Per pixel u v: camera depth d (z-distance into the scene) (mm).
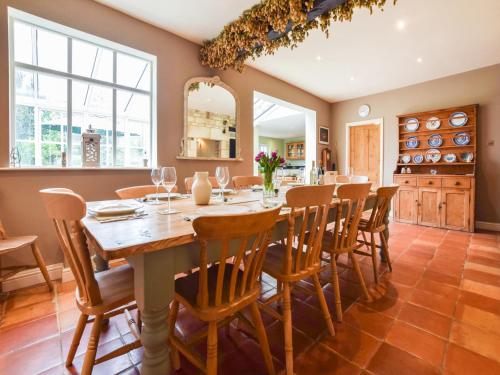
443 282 2129
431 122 4449
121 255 758
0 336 1460
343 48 3365
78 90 2600
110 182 2561
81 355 1311
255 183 3033
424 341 1409
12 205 2059
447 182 3939
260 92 4137
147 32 2793
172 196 1917
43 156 2512
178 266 974
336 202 1664
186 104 3139
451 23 2799
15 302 1843
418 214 4227
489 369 1208
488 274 2277
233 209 1390
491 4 2480
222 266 941
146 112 3020
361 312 1695
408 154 4730
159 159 2930
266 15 2193
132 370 1218
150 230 958
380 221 2209
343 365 1239
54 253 2252
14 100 2127
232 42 2674
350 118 5641
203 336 1143
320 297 1470
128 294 1085
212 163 3477
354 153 5680
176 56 3049
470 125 4039
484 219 4031
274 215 987
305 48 3373
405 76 4348
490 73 3934
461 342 1398
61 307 1779
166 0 2438
